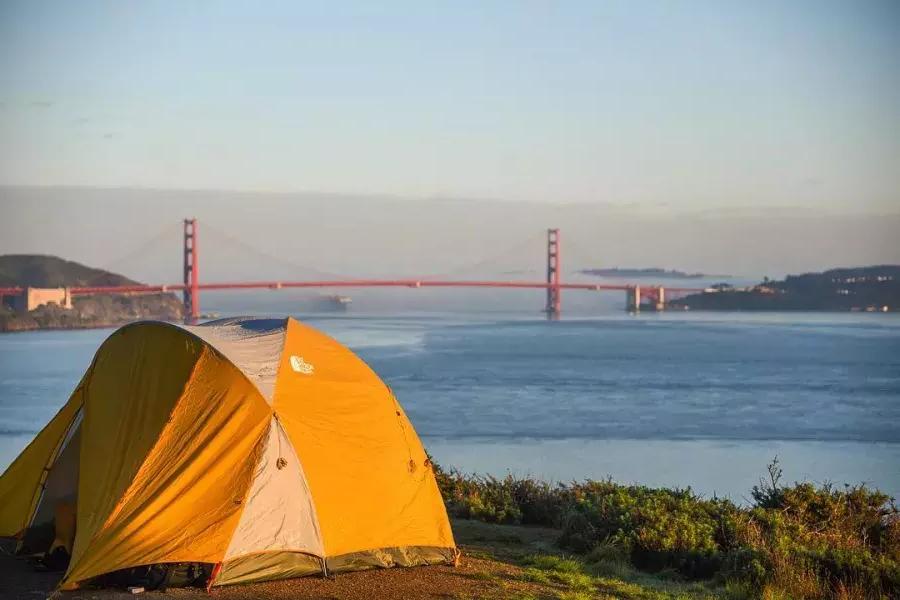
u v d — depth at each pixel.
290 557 9.10
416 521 9.93
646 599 9.31
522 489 14.66
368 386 10.34
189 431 9.20
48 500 10.22
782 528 11.92
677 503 12.82
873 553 11.72
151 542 8.75
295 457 9.30
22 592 8.62
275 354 9.91
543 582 9.61
